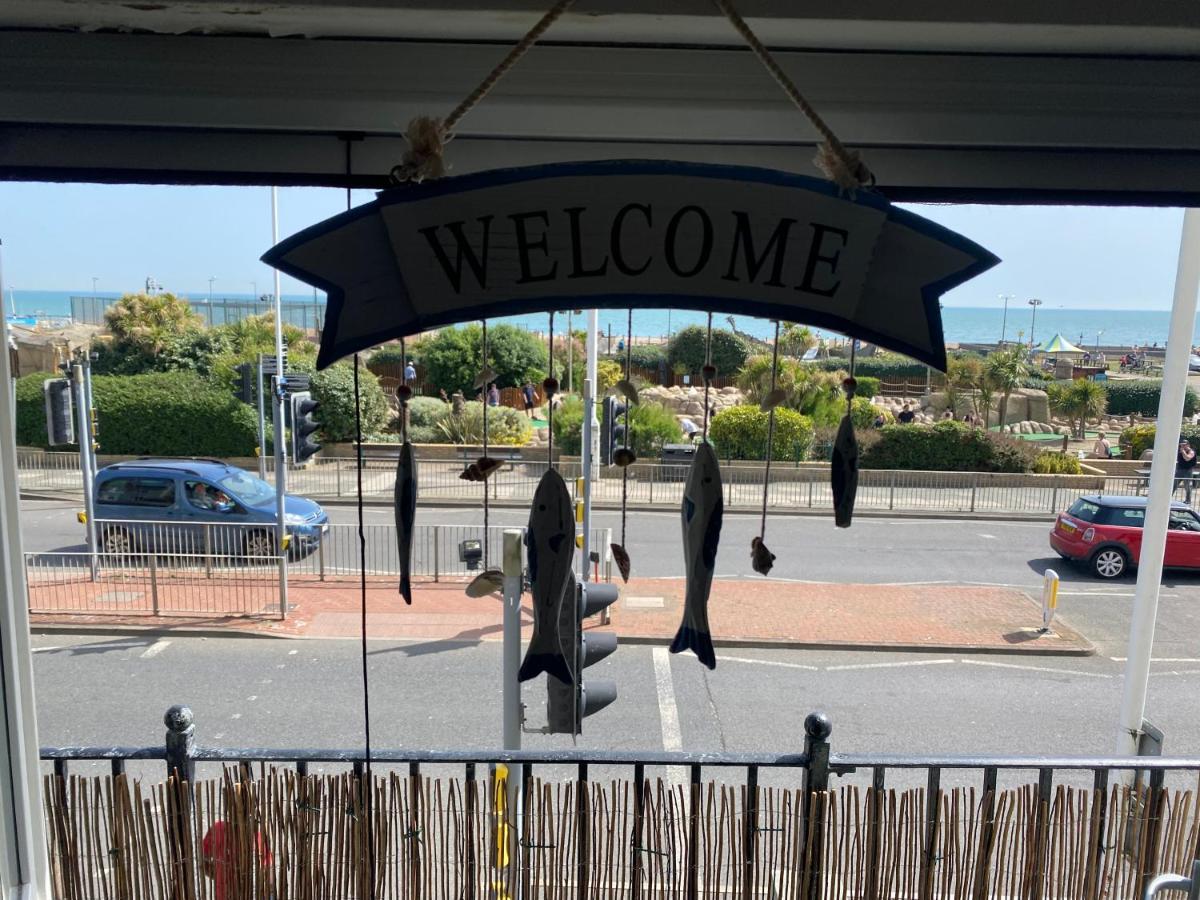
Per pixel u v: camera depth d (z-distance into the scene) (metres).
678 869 3.80
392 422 22.23
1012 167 2.09
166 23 1.80
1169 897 3.92
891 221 1.53
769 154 2.17
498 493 17.75
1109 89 1.93
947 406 26.42
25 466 20.86
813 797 3.63
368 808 3.63
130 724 7.86
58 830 3.54
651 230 1.57
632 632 10.28
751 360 22.61
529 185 1.54
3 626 2.61
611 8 1.66
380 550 13.81
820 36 1.77
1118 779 6.02
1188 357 5.68
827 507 17.88
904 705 8.65
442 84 1.93
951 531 16.64
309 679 8.89
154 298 26.34
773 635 10.45
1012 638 10.59
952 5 1.67
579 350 22.19
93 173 2.11
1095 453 23.72
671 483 18.66
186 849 3.59
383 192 1.53
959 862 3.81
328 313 1.58
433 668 9.16
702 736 7.79
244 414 20.84
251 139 2.10
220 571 12.19
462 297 1.59
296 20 1.75
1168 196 2.09
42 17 1.79
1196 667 9.98
